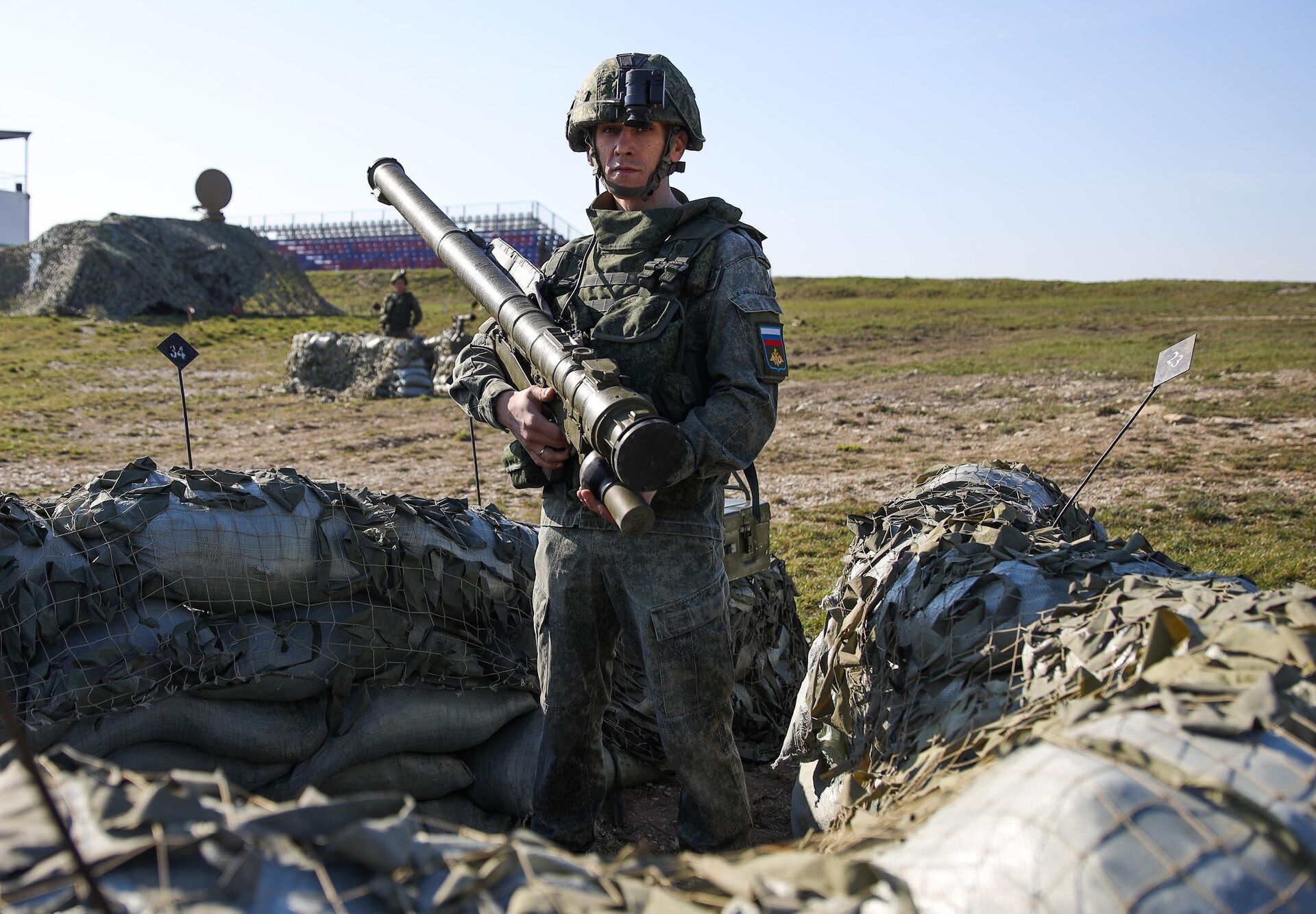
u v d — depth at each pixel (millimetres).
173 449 13172
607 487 2242
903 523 3098
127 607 2734
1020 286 48344
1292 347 21688
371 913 1188
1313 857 1264
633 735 3520
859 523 3336
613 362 2340
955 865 1364
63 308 31859
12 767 1368
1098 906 1232
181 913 1111
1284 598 1803
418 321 19438
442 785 3285
